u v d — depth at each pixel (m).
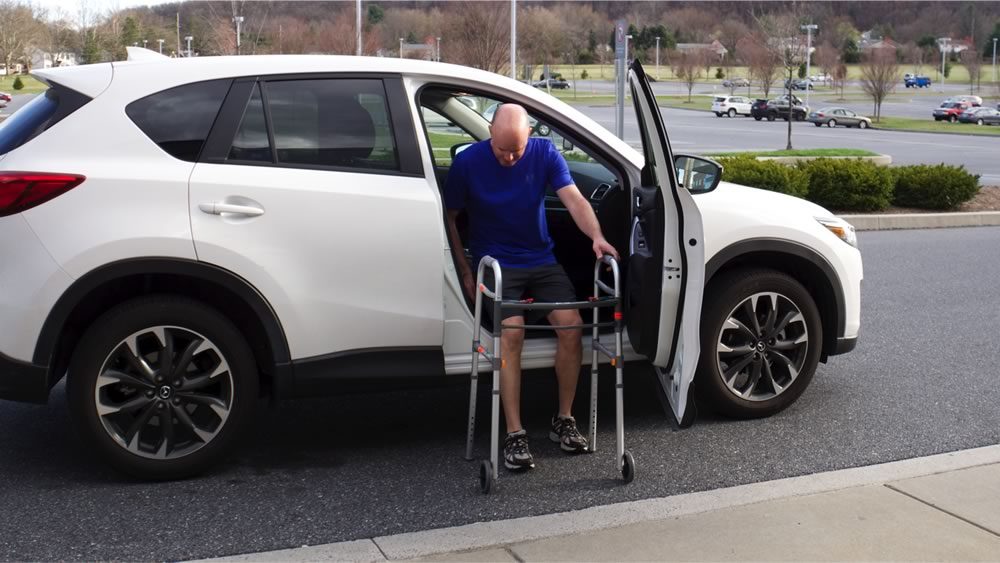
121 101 4.27
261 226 4.27
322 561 3.57
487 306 4.62
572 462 4.62
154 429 4.47
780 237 5.04
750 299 5.02
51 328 4.09
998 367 6.27
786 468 4.53
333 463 4.62
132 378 4.25
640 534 3.77
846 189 13.60
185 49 44.38
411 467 4.56
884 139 41.50
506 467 4.53
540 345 4.71
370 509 4.09
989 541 3.68
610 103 64.31
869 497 4.10
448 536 3.76
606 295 4.80
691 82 82.12
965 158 30.50
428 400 5.56
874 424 5.15
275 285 4.29
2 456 4.67
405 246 4.43
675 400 4.37
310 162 4.40
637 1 111.88
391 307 4.45
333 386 4.44
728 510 3.99
